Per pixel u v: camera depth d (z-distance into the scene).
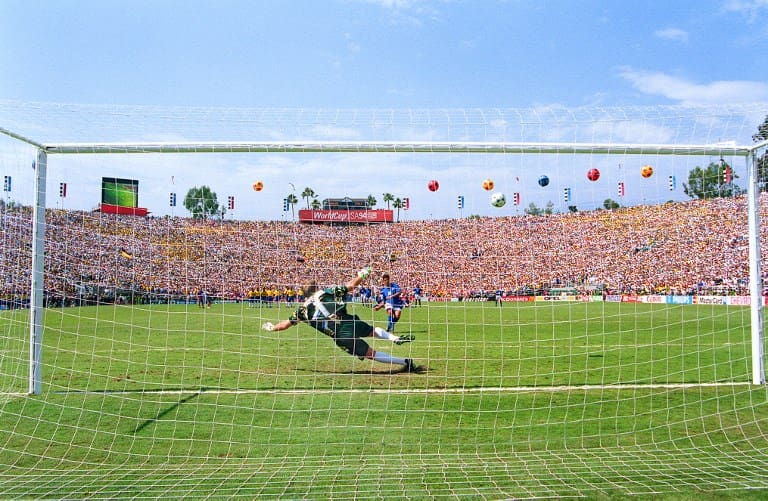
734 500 3.92
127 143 7.52
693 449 5.22
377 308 15.02
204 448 5.25
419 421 6.07
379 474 4.52
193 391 7.48
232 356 10.88
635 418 6.18
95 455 5.09
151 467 4.77
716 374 8.60
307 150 7.54
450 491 4.12
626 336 14.37
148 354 11.14
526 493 4.07
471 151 7.54
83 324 18.91
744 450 5.19
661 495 4.01
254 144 7.46
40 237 7.51
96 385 7.92
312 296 9.33
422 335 15.16
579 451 5.16
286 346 12.49
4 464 4.88
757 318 7.87
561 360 10.20
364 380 8.24
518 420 6.11
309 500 3.96
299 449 5.21
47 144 7.51
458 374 8.79
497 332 15.81
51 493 4.16
